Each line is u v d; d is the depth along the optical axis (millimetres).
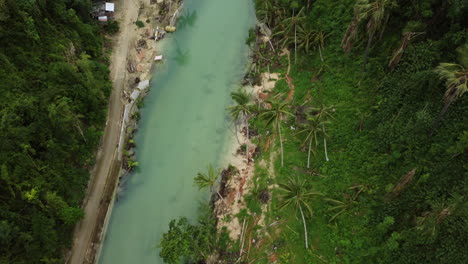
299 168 44312
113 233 43438
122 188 46469
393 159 39844
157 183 46844
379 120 43281
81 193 43188
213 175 43062
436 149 37438
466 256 31641
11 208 35906
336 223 39156
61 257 39219
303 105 49719
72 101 45344
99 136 47750
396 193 37656
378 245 36875
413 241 34156
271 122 42750
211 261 39656
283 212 41438
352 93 47188
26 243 35125
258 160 46500
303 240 39281
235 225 41969
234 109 47438
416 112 39844
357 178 41531
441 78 35281
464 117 37094
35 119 40250
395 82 43406
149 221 44094
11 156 36844
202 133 50562
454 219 33188
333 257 37656
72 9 51469
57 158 41375
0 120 37344
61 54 47719
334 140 44781
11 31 43031
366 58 46969
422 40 42562
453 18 39312
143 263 41281
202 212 44000
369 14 43031
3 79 40156
